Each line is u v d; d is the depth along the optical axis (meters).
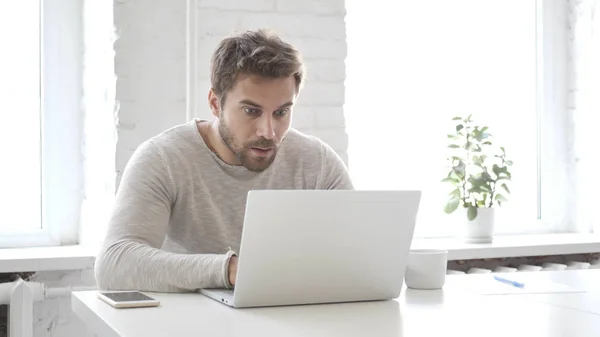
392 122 3.64
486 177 3.37
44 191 3.12
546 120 3.92
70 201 3.17
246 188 2.27
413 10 3.68
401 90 3.65
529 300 1.73
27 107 3.12
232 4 3.03
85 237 3.11
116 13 2.86
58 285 2.77
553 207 3.91
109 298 1.65
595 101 3.82
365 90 3.60
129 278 1.82
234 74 2.02
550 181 3.92
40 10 3.13
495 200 3.79
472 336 1.35
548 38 3.91
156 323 1.44
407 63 3.67
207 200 2.22
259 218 1.56
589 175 3.86
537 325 1.44
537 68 3.91
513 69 3.87
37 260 2.64
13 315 2.54
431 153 3.70
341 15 3.18
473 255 3.24
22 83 3.12
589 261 3.65
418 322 1.47
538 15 3.90
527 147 3.89
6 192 3.10
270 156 2.12
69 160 3.17
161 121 2.93
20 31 3.11
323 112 3.15
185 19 2.95
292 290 1.63
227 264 1.72
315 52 3.14
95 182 3.04
